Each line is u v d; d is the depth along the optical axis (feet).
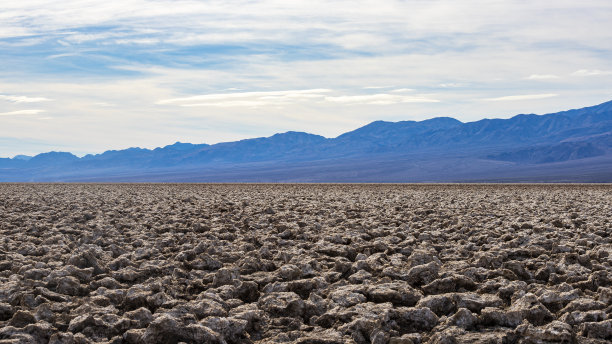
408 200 83.82
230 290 24.17
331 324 20.57
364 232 42.96
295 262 30.66
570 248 33.83
